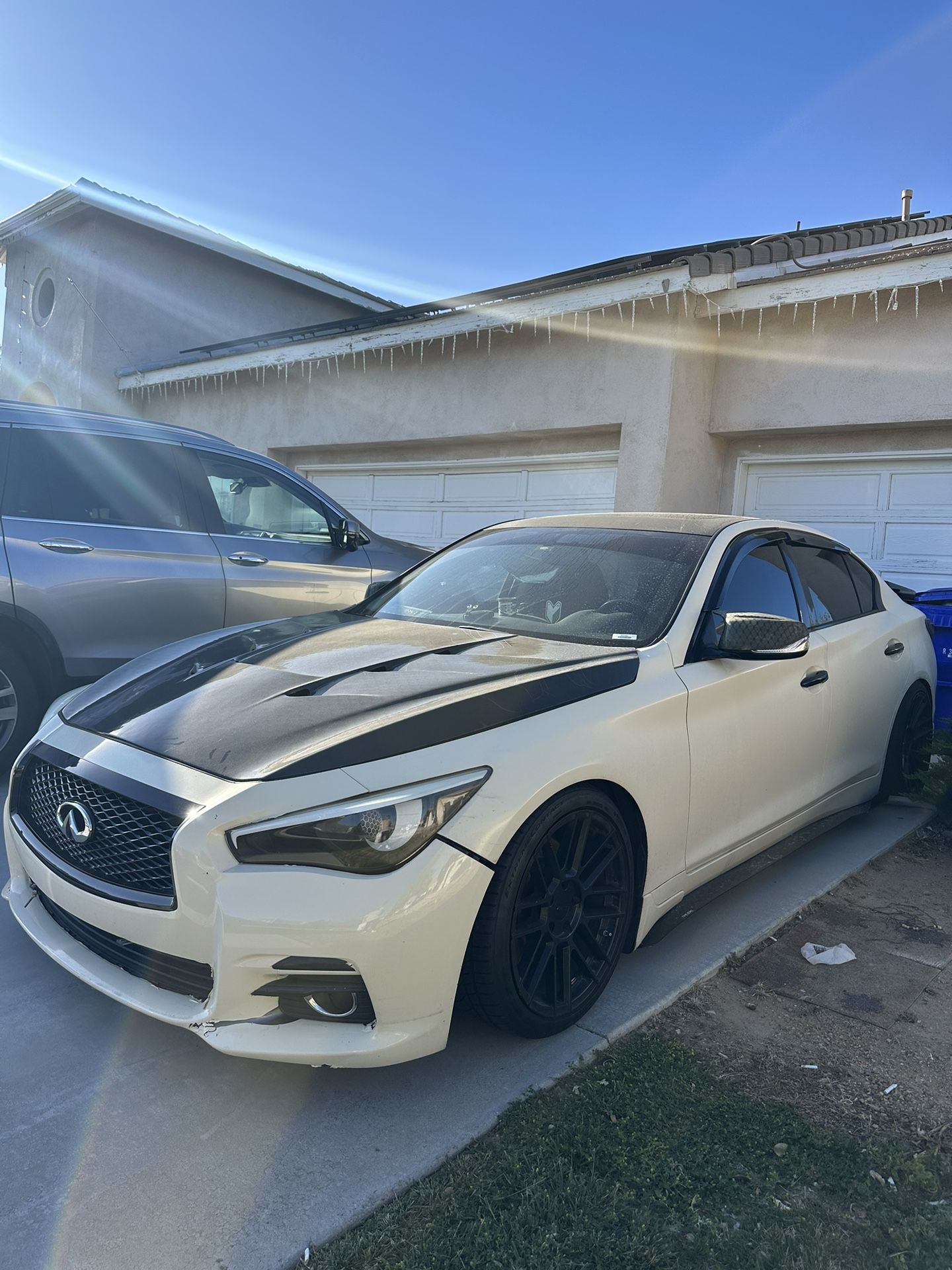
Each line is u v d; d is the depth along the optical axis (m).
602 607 3.37
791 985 3.07
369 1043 2.22
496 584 3.71
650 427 7.63
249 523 5.56
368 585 5.89
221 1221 1.96
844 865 4.11
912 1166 2.14
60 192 12.60
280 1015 2.23
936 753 4.79
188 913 2.22
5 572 4.51
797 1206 2.05
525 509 9.20
